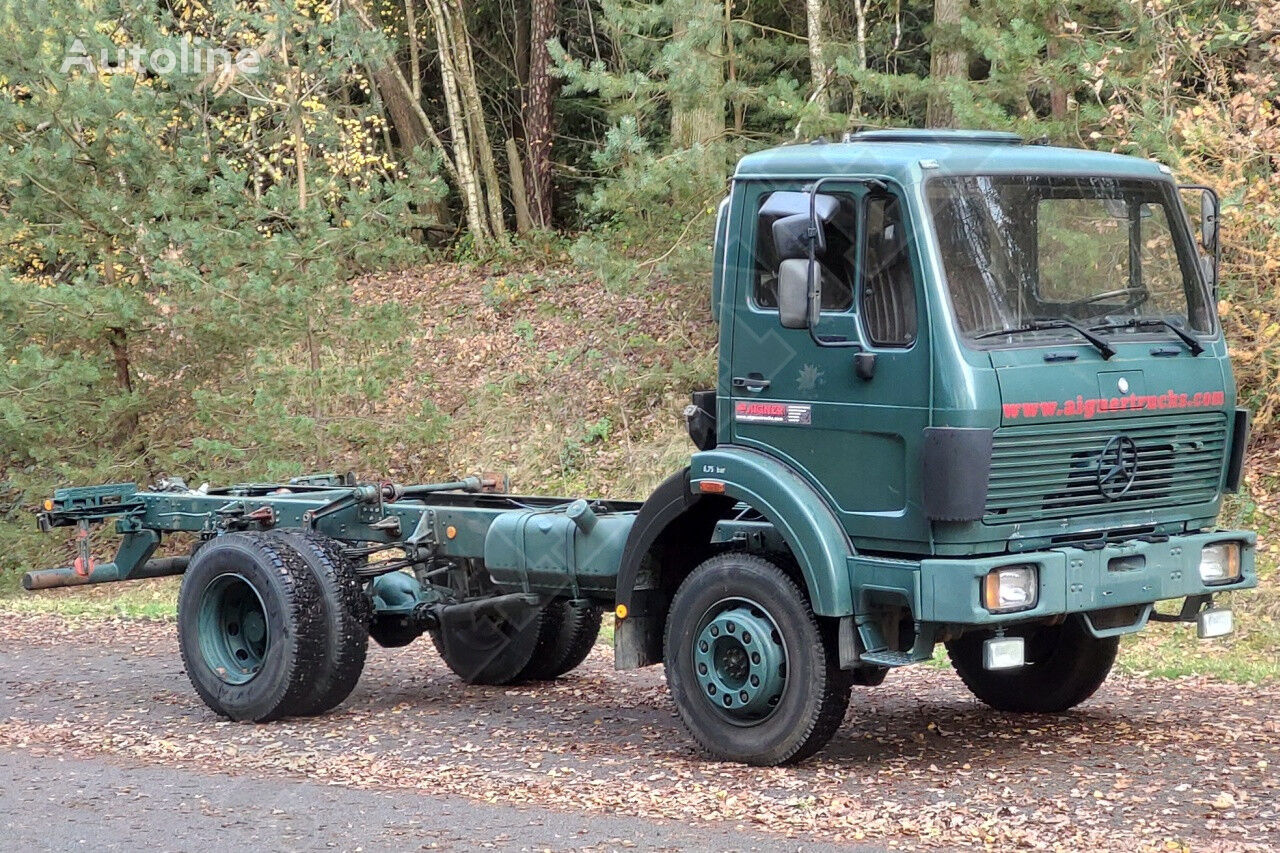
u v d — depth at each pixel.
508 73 30.64
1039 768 7.24
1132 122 12.72
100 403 17.89
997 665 6.98
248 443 17.52
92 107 16.66
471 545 9.20
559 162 28.25
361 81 24.39
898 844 5.95
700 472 7.58
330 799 6.89
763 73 18.98
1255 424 14.12
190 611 9.15
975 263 7.00
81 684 10.36
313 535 9.23
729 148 15.78
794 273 6.95
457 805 6.74
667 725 8.67
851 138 7.75
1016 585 6.90
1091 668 8.45
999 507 6.88
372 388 17.55
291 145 19.45
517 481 18.30
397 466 19.17
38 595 17.53
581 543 8.55
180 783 7.30
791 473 7.36
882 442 7.05
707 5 15.26
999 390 6.81
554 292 22.58
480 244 26.06
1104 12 14.33
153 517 10.49
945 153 7.13
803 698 7.23
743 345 7.55
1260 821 6.14
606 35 26.61
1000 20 14.12
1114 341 7.29
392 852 5.97
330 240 17.05
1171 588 7.42
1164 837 5.93
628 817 6.46
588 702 9.45
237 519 9.64
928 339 6.85
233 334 17.22
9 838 6.30
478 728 8.65
